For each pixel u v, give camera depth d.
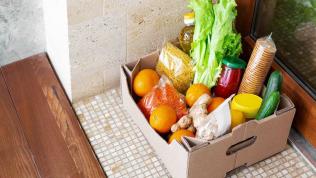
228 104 1.65
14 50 2.04
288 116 1.66
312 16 1.72
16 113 1.88
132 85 1.82
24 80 1.99
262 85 1.77
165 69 1.83
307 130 1.79
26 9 1.92
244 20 1.90
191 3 1.72
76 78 1.88
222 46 1.74
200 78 1.80
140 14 1.83
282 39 1.85
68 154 1.78
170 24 1.92
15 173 1.73
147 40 1.92
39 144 1.80
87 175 1.72
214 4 1.80
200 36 1.74
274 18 1.85
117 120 1.88
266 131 1.66
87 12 1.73
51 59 2.07
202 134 1.60
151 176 1.72
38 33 2.02
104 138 1.82
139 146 1.80
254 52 1.71
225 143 1.58
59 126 1.85
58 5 1.74
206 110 1.66
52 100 1.93
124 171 1.74
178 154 1.58
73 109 1.91
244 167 1.76
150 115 1.74
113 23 1.80
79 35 1.77
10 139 1.81
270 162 1.77
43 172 1.73
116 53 1.89
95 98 1.95
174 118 1.69
